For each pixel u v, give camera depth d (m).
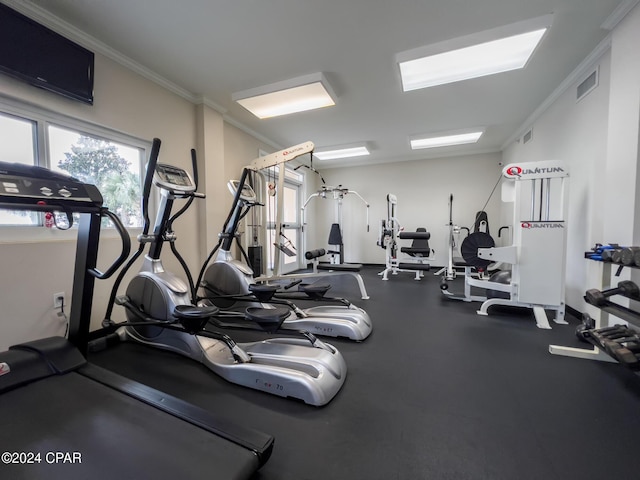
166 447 1.00
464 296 3.77
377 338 2.50
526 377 1.84
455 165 6.14
